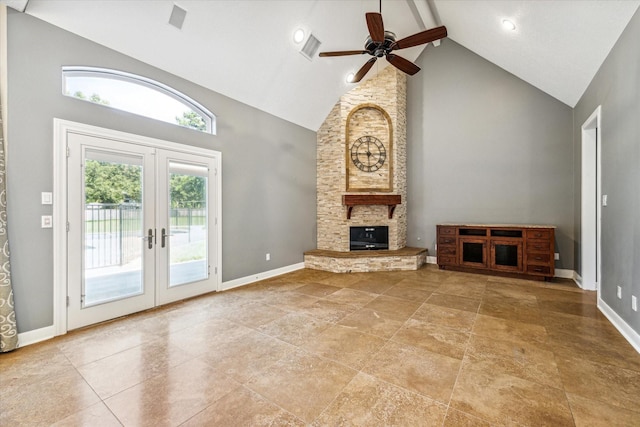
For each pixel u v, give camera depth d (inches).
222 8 123.8
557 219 181.9
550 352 87.7
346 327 107.6
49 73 101.0
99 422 60.4
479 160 205.9
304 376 76.3
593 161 153.1
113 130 117.9
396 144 217.2
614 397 66.5
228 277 163.6
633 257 94.2
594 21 107.1
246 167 173.8
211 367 81.0
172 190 138.6
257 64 155.8
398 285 165.6
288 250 203.2
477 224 195.5
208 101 152.6
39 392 70.3
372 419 60.3
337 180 216.5
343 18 159.8
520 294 146.3
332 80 196.2
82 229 109.6
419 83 227.0
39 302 99.4
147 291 128.9
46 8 97.3
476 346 92.0
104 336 101.6
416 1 163.9
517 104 192.7
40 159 99.6
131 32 115.0
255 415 61.9
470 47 201.6
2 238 90.4
